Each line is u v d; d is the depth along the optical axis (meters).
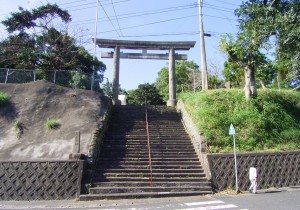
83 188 11.45
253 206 9.12
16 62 22.23
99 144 14.22
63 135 14.26
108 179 12.15
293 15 15.48
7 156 12.74
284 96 18.78
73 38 23.70
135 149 14.61
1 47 22.23
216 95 17.70
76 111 16.12
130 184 11.87
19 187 11.39
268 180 13.21
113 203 10.33
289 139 15.42
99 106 16.91
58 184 11.44
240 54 16.95
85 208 9.68
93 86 19.94
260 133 15.15
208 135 14.37
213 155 13.08
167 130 16.78
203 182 12.20
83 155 12.30
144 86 41.88
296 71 16.80
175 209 9.16
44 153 13.00
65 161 11.75
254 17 17.11
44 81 17.81
